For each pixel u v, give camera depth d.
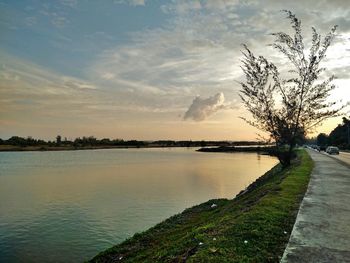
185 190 32.81
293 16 21.36
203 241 7.71
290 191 13.86
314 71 21.45
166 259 7.21
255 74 21.88
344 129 114.31
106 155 133.62
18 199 29.33
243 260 6.16
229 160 88.19
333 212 9.88
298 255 6.37
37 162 87.12
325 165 29.05
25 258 14.49
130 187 35.53
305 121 21.98
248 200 14.88
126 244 13.25
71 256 14.78
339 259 6.17
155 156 119.75
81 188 35.66
